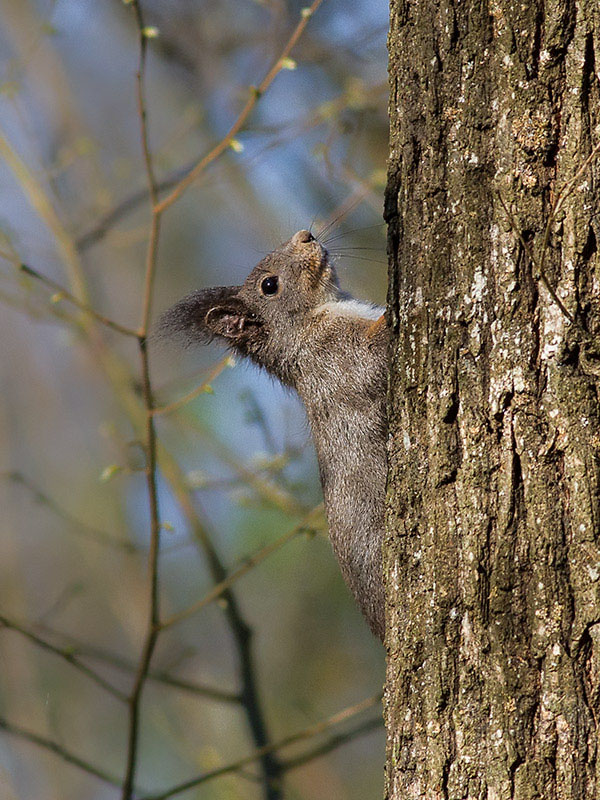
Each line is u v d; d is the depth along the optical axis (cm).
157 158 1270
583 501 485
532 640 490
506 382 510
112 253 1680
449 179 540
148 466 838
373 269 1294
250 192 1417
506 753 488
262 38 1416
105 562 1602
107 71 1789
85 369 1731
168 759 1480
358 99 1059
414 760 525
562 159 505
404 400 558
